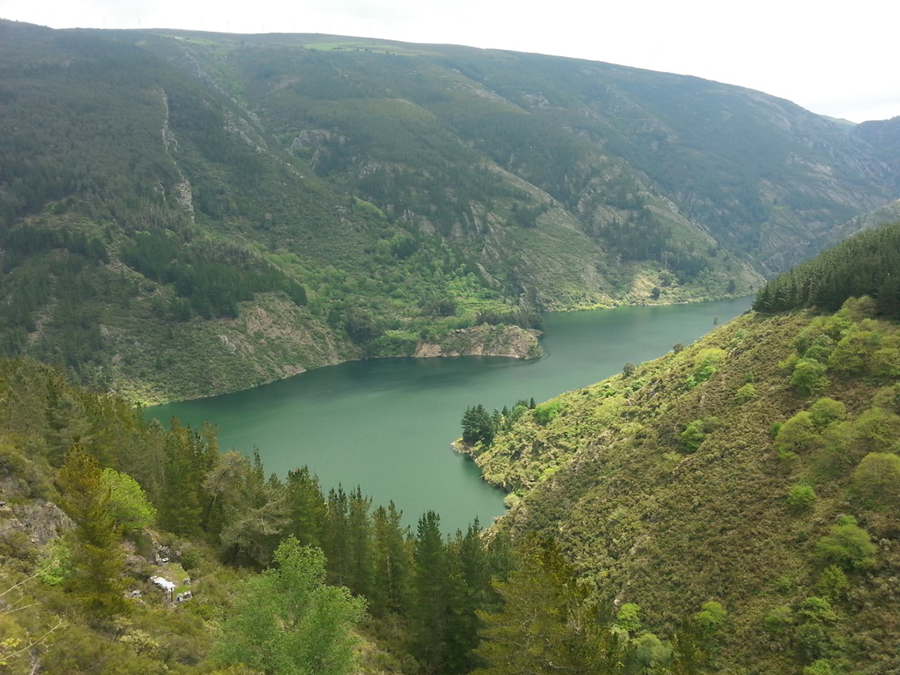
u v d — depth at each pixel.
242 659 36.88
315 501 71.19
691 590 65.88
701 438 86.69
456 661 60.09
